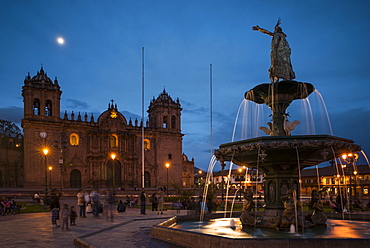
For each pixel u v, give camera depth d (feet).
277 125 41.29
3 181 262.67
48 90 225.76
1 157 266.36
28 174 210.59
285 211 36.29
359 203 97.19
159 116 271.49
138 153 258.78
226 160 40.75
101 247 32.63
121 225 54.95
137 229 48.47
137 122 263.29
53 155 220.64
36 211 97.25
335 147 34.01
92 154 237.86
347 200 95.04
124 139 250.37
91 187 231.91
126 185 245.45
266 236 32.48
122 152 246.68
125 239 38.14
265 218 39.34
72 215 55.42
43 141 218.59
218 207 105.81
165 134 269.64
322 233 34.12
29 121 214.90
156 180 259.60
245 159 39.22
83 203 71.20
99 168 237.45
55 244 37.63
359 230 36.29
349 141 36.09
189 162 312.91
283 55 41.24
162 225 39.93
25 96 219.61
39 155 215.51
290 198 36.35
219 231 36.70
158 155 264.31
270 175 39.78
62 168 223.30
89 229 49.47
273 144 33.71
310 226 37.68
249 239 25.80
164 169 264.93
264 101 44.14
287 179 38.88
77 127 235.40
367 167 208.85
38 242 39.01
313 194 39.65
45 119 223.10
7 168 267.18
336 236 32.04
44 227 53.57
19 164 276.21
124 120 256.73
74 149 232.73
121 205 86.94
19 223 60.13
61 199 164.04
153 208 94.22
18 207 95.55
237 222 46.55
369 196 186.09
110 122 248.73
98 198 73.92
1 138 272.92
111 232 45.21
